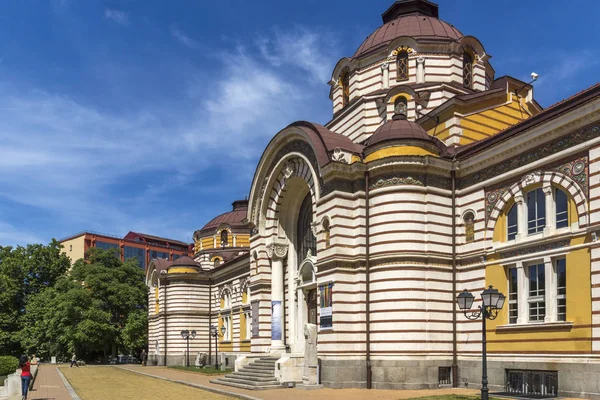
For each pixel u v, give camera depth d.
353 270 32.69
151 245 142.75
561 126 26.52
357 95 45.19
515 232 29.31
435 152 33.12
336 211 32.94
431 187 32.50
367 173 33.03
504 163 30.05
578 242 25.39
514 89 39.62
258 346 41.09
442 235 32.34
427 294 31.34
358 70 45.56
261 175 42.12
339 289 32.25
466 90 42.81
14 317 84.31
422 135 33.09
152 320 75.88
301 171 38.22
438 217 32.44
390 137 32.88
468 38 43.31
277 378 33.88
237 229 81.38
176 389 35.03
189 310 69.38
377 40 45.94
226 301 66.00
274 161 40.75
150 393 32.50
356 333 32.00
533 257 27.58
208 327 69.75
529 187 28.47
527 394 26.11
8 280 84.25
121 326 81.12
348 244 32.91
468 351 30.77
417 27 45.06
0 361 43.47
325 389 31.19
